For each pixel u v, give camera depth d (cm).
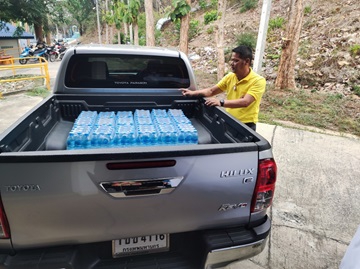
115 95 276
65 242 130
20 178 115
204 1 2331
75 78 273
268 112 638
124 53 268
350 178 362
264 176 144
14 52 2303
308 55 971
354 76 771
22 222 122
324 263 224
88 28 4622
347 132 528
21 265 123
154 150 123
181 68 288
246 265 218
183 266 150
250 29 1441
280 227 266
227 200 143
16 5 2130
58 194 120
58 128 250
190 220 142
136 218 133
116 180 123
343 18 1080
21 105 714
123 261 147
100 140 193
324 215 287
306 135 506
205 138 240
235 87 294
